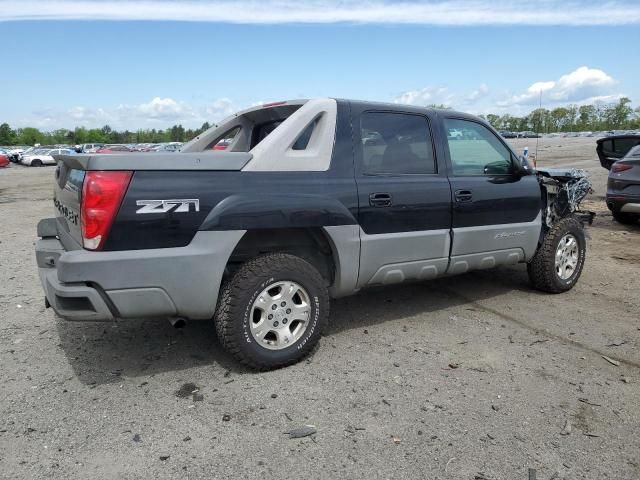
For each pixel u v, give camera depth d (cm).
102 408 318
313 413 313
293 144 373
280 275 357
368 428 298
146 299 320
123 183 309
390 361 387
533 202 511
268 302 359
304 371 369
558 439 290
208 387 345
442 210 438
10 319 468
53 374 362
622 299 541
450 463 268
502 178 489
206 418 307
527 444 285
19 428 296
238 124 520
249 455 273
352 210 387
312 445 282
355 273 398
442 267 451
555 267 544
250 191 346
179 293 327
